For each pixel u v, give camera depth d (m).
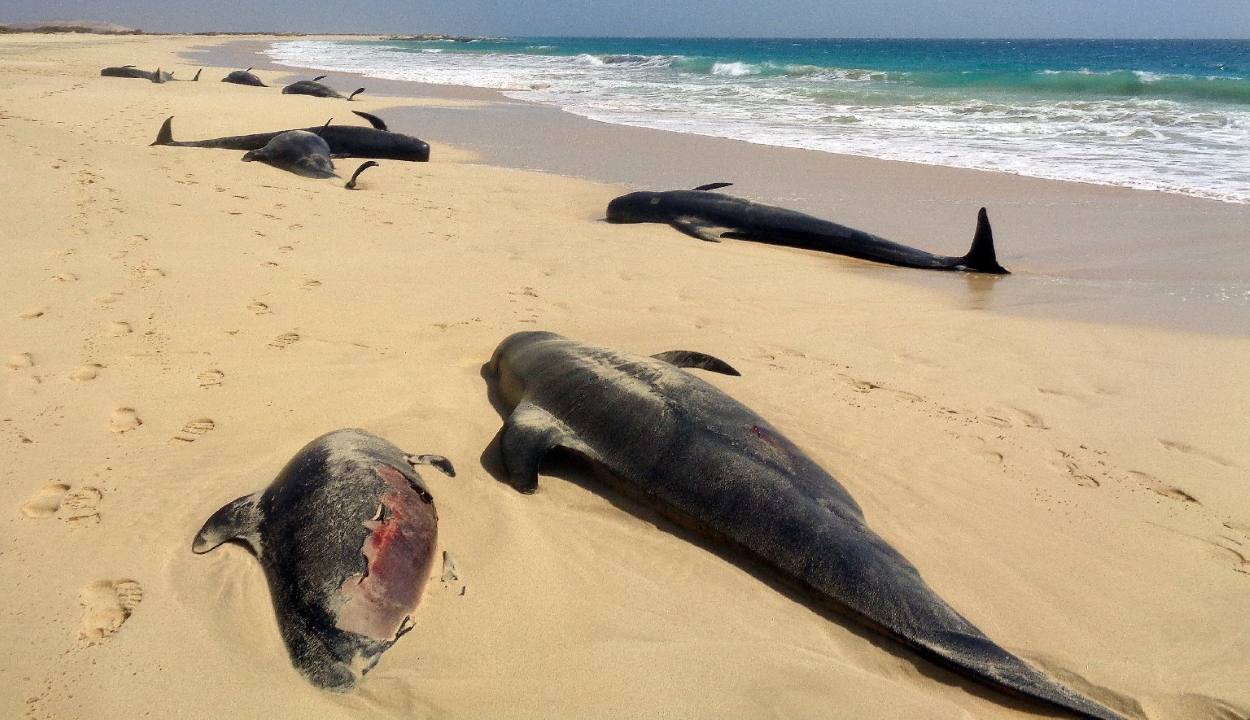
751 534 3.68
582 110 22.19
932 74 27.88
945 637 3.14
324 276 6.95
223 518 3.65
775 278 7.84
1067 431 4.84
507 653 3.02
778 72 33.47
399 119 20.02
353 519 3.39
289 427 4.58
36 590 3.22
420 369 5.45
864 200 11.27
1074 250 8.86
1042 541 3.84
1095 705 2.89
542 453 4.29
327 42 100.38
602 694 2.85
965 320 6.72
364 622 3.06
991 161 13.65
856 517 3.81
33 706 2.68
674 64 40.84
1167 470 4.41
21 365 4.98
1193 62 38.59
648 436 4.19
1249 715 2.89
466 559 3.58
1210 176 11.91
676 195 10.32
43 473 3.99
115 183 9.05
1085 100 21.03
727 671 2.99
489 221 9.51
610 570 3.57
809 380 5.48
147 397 4.77
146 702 2.72
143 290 6.23
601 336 6.15
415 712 2.74
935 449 4.62
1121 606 3.43
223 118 17.12
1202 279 7.73
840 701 2.87
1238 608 3.41
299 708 2.73
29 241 6.94
